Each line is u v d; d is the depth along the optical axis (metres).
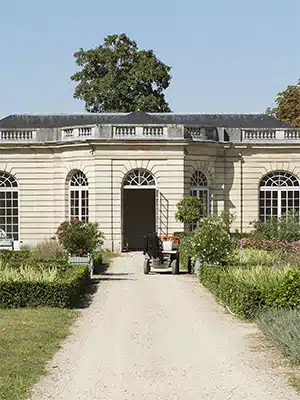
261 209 39.16
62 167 37.69
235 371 11.11
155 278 24.73
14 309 16.98
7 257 27.75
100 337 14.01
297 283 14.61
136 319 16.11
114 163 35.94
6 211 38.62
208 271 21.50
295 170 38.84
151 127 36.03
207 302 18.73
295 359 11.40
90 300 19.12
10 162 38.28
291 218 34.81
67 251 25.61
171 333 14.42
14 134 38.19
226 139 38.69
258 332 14.23
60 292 17.47
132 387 10.28
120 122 38.91
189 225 36.50
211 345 13.13
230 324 15.34
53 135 37.91
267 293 15.68
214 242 23.34
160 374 11.02
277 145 38.69
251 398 9.65
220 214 36.59
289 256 25.00
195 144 36.81
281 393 9.83
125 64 58.50
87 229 25.41
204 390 10.09
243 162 38.88
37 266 22.47
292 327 12.14
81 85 58.53
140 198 42.59
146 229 42.53
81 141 36.03
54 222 38.03
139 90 57.94
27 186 38.19
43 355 12.09
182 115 43.00
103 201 35.91
